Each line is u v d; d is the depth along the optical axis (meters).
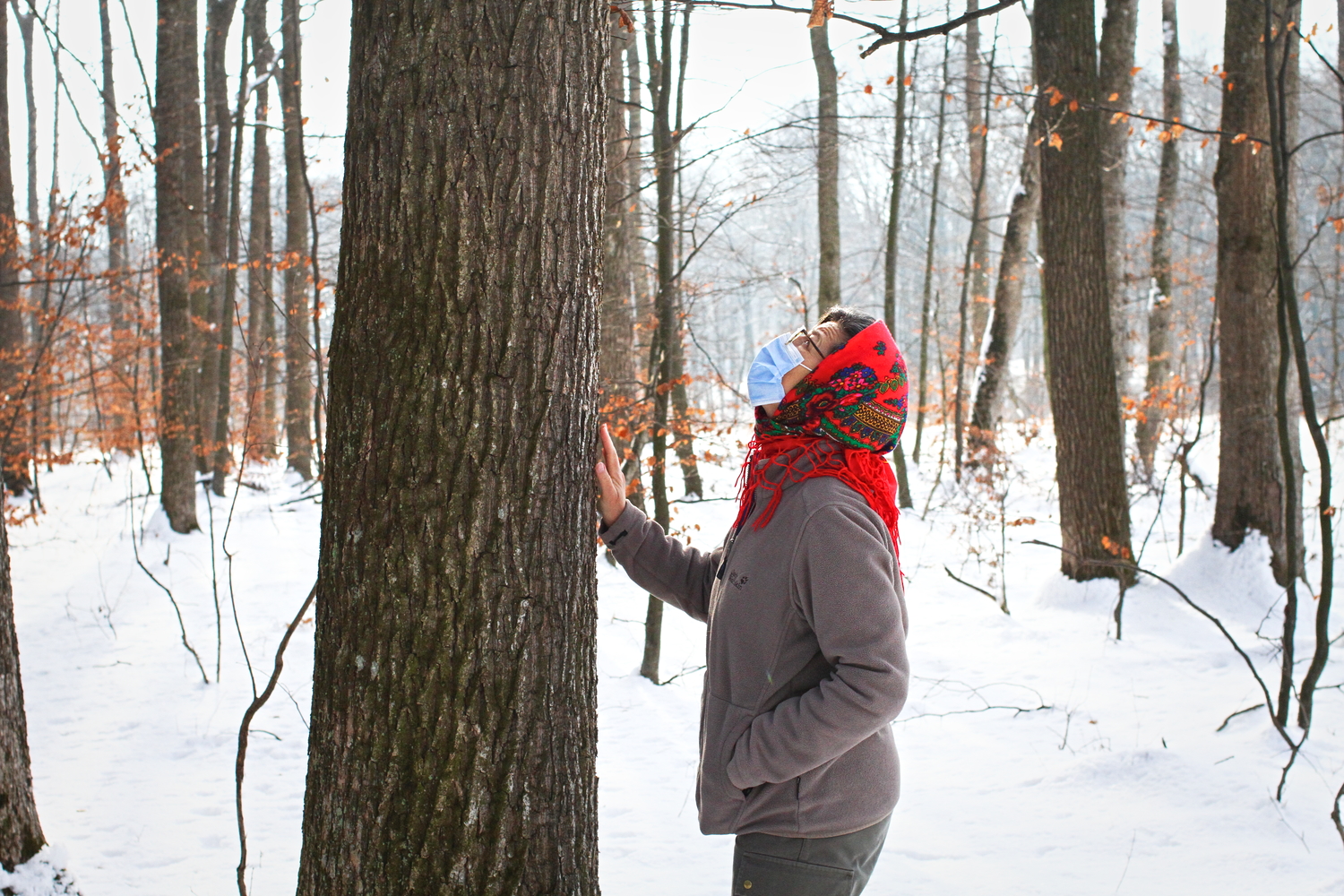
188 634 6.91
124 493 15.32
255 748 4.67
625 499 2.06
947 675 5.79
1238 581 6.67
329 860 1.66
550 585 1.66
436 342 1.57
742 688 1.70
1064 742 4.36
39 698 5.54
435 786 1.59
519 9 1.58
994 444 11.95
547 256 1.62
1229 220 6.83
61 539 11.18
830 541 1.60
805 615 1.63
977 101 14.08
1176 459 8.28
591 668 1.77
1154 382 12.79
